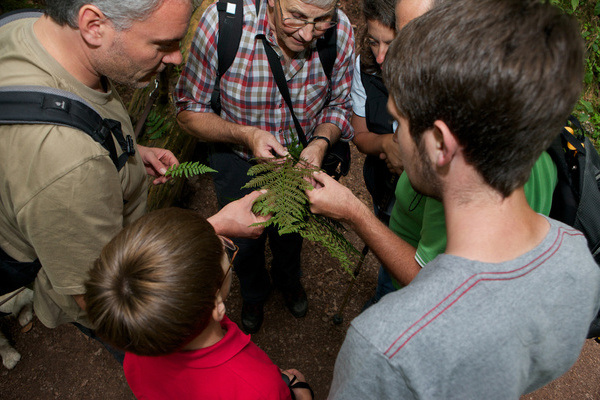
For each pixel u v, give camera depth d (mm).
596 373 2674
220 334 1125
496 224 745
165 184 2811
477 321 687
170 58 1294
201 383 1084
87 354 2580
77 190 1083
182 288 848
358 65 2035
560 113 660
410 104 760
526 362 752
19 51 1110
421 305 707
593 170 1284
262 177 1398
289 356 2682
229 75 1798
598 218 1230
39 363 2520
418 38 723
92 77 1240
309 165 1488
